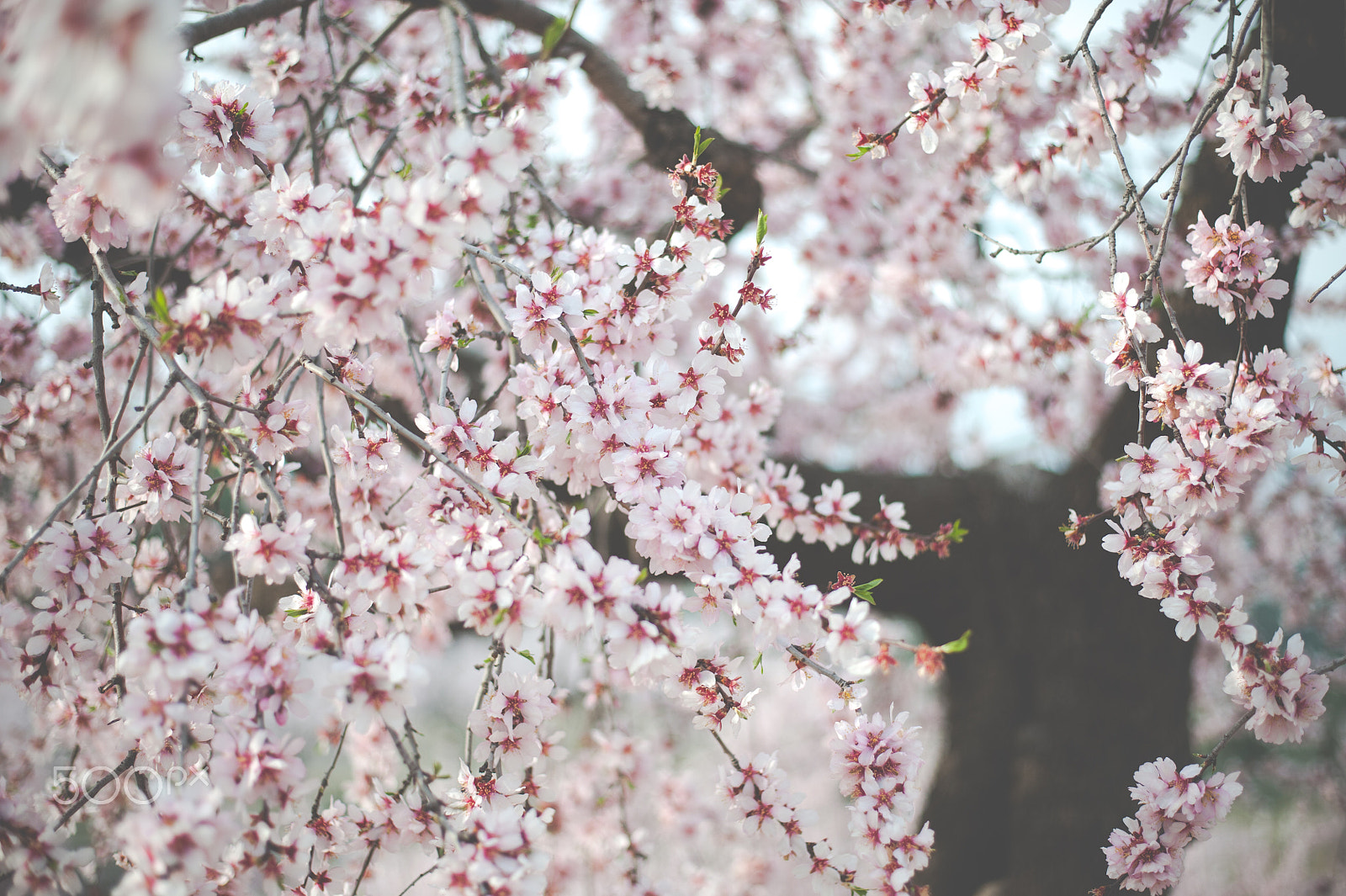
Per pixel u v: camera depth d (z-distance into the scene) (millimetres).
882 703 3201
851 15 2055
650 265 1345
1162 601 1319
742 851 2357
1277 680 1295
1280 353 1316
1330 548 2713
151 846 1167
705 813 2203
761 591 1259
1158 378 1315
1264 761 3529
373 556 1258
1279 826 4105
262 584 1946
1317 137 1341
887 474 2209
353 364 1356
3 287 1334
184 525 1485
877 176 2291
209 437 1327
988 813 2020
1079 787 1885
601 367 1321
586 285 1340
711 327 1354
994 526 2123
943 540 1466
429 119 1504
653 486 1277
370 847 1296
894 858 1296
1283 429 1293
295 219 1280
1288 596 2871
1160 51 1524
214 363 1233
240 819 1203
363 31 1903
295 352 1345
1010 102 1610
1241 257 1329
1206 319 1666
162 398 1256
